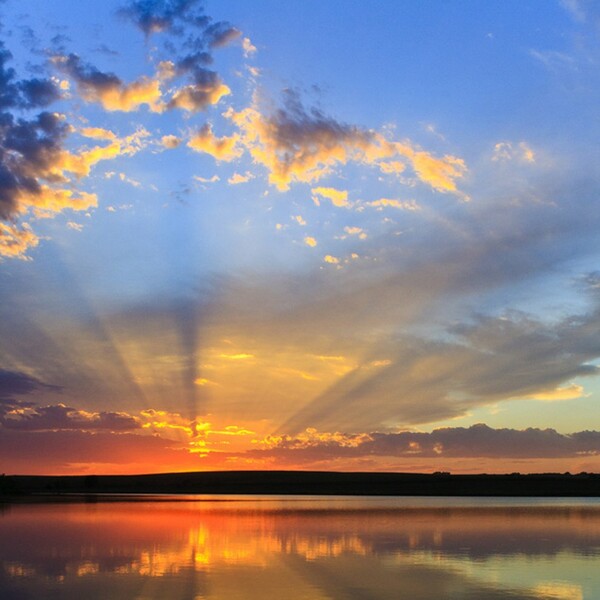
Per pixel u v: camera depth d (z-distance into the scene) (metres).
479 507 82.44
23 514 63.16
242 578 25.50
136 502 93.31
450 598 21.88
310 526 49.25
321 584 24.27
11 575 26.25
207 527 47.94
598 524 52.03
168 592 22.70
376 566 28.83
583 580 25.36
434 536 41.97
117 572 26.92
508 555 32.66
